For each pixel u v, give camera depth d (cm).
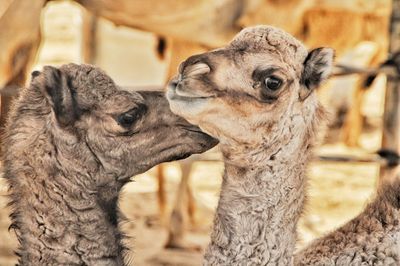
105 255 755
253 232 727
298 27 1296
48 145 742
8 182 747
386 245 747
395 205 761
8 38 1181
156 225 1352
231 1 1242
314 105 743
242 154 727
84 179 755
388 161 1090
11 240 1236
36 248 736
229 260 729
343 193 1520
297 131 733
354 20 1324
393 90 1097
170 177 1611
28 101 757
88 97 760
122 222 818
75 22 2469
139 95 777
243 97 712
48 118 747
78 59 2197
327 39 1334
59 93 740
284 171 730
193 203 1286
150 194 1503
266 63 714
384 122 1102
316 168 1650
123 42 1928
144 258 1225
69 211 743
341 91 1767
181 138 786
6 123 781
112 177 773
